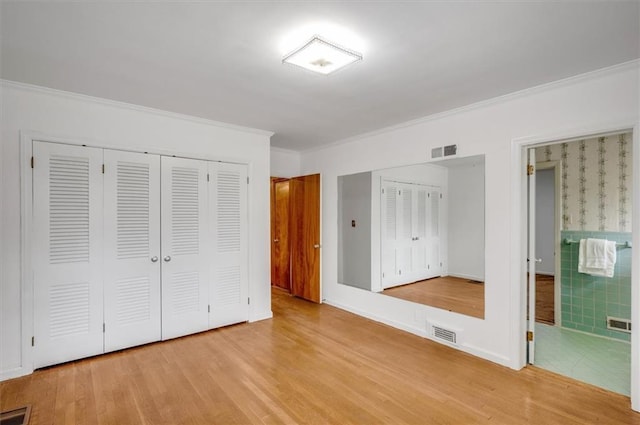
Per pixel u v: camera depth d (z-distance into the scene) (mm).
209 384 2484
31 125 2658
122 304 3088
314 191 4875
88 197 2914
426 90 2676
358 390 2398
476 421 2037
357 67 2264
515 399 2279
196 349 3131
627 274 3301
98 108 2959
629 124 2189
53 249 2756
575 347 3174
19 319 2605
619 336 3344
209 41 1925
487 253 2922
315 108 3141
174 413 2125
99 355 2969
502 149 2822
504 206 2807
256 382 2514
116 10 1615
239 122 3631
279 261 6008
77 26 1762
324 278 4859
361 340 3367
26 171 2637
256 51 2043
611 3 1561
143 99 2914
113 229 3039
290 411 2145
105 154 2998
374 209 4082
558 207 3740
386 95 2789
